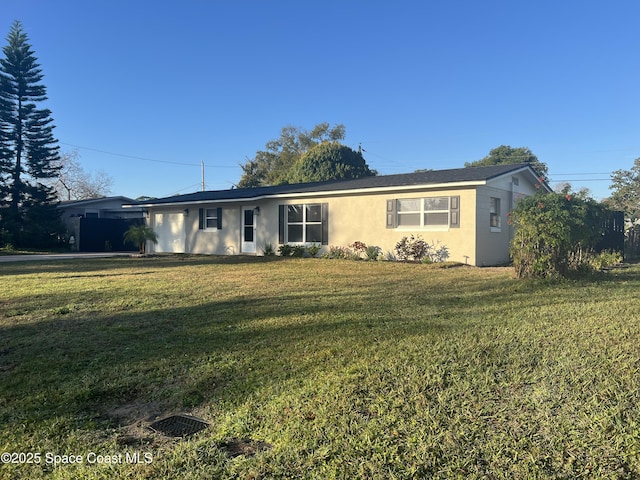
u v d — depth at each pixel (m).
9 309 7.14
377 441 2.81
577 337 4.86
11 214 27.39
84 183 48.75
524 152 46.31
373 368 4.06
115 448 2.92
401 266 13.28
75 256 20.27
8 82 27.53
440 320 5.92
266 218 18.67
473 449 2.68
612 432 2.81
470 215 13.85
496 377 3.75
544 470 2.48
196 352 4.77
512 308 6.62
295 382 3.84
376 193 15.73
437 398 3.38
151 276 11.41
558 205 9.46
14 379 4.09
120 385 3.93
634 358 4.09
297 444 2.83
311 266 13.59
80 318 6.47
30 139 28.41
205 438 3.00
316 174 38.75
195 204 21.03
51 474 2.66
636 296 7.38
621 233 15.09
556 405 3.18
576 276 9.66
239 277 11.03
